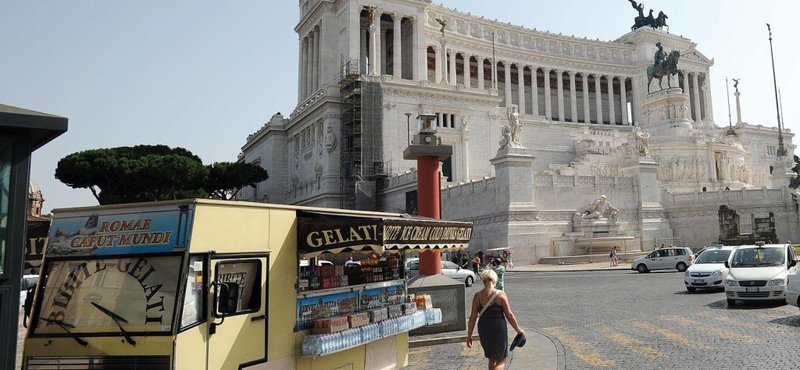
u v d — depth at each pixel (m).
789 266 21.88
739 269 21.59
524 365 13.20
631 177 58.81
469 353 14.81
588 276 38.34
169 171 61.44
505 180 52.06
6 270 7.12
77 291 8.84
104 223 9.13
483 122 80.38
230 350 9.08
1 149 7.23
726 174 76.75
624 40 131.00
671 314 19.81
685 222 58.81
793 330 15.80
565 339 16.00
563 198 55.06
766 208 56.41
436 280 17.42
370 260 12.87
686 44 130.25
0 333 7.02
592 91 129.62
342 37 87.31
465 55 106.81
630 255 51.91
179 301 8.28
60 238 9.26
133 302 8.52
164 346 8.12
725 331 16.16
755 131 111.81
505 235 50.78
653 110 88.38
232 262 9.28
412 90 76.00
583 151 81.62
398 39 88.88
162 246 8.64
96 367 8.34
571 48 121.12
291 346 10.28
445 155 18.88
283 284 10.23
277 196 88.06
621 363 12.94
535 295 27.56
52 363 8.49
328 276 11.34
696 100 126.19
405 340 13.57
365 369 11.99
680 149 76.06
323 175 74.06
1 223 7.15
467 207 57.78
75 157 60.97
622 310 21.33
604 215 55.28
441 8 103.06
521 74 114.06
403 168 74.06
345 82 74.50
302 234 10.66
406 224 11.43
